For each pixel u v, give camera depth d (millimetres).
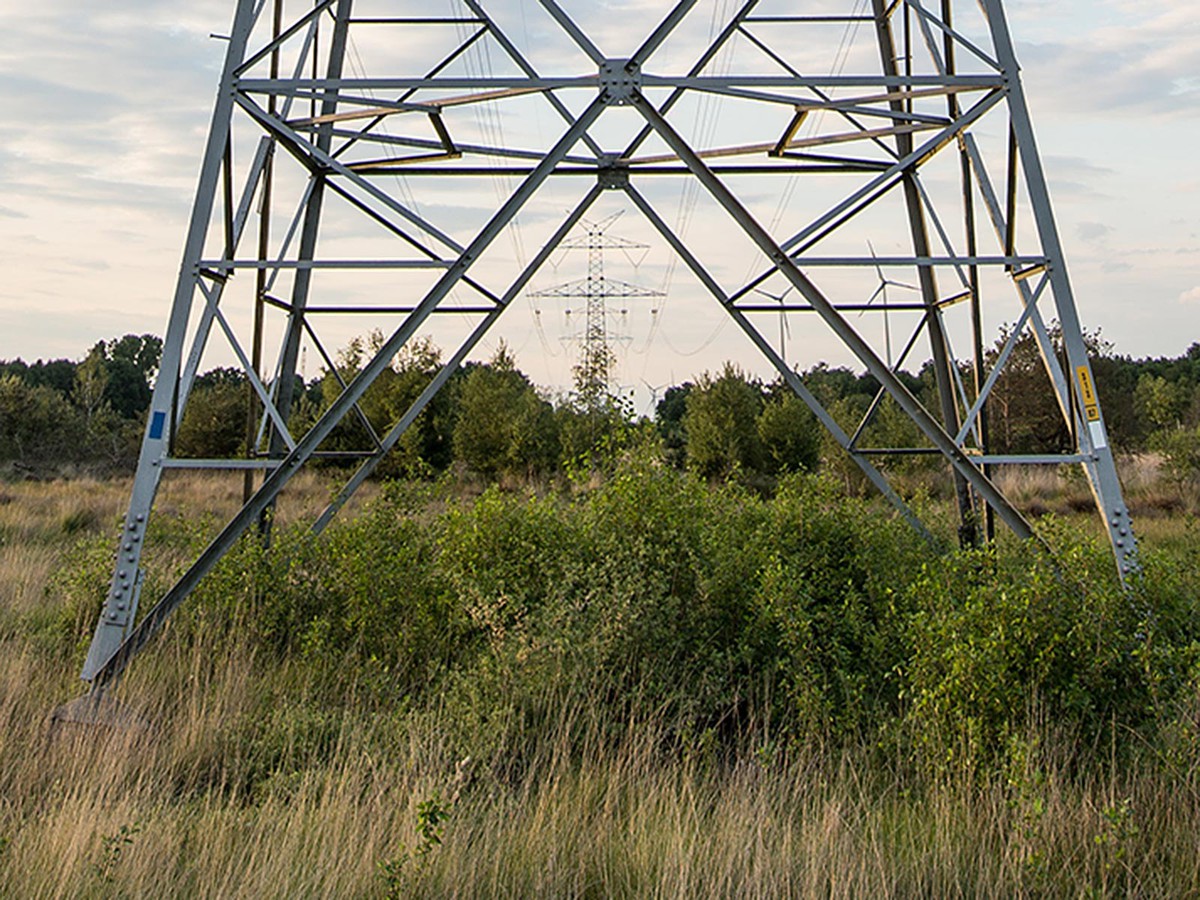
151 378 79125
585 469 9297
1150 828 4840
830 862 4449
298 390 42781
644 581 7391
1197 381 60594
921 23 9641
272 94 8172
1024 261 7855
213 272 7969
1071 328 7730
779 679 6914
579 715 6410
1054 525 7512
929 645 6027
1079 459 7586
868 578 7973
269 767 6074
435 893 4316
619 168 9539
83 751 5906
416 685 7484
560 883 4426
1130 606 6039
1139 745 5434
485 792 5562
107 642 7238
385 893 4203
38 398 41062
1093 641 5820
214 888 4289
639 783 5496
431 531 9234
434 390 9758
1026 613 5914
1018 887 4238
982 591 6066
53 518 19594
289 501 23094
